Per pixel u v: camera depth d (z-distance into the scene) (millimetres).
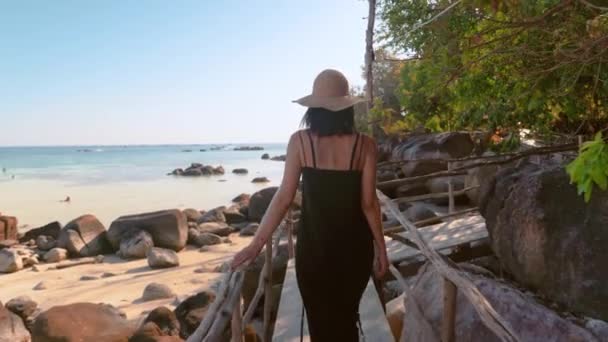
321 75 2172
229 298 1861
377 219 2188
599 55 3246
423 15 4629
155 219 16281
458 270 2211
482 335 2863
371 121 4891
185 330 6891
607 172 1930
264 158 109375
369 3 4812
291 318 3250
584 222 4273
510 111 4965
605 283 3977
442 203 14234
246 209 22359
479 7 3137
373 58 4902
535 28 3543
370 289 3609
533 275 4574
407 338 3539
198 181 47656
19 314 9484
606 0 3303
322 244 2098
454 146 15031
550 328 2797
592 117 4996
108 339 6098
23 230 21453
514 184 5109
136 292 10953
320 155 2102
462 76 4711
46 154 154125
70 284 12039
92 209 27516
